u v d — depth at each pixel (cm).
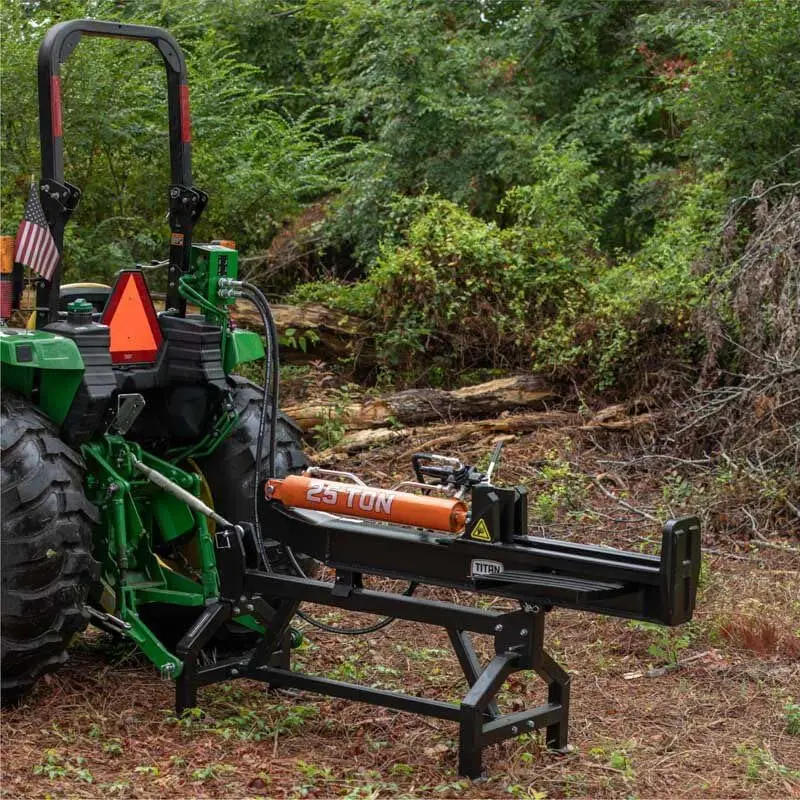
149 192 1025
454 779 364
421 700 379
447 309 950
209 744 384
